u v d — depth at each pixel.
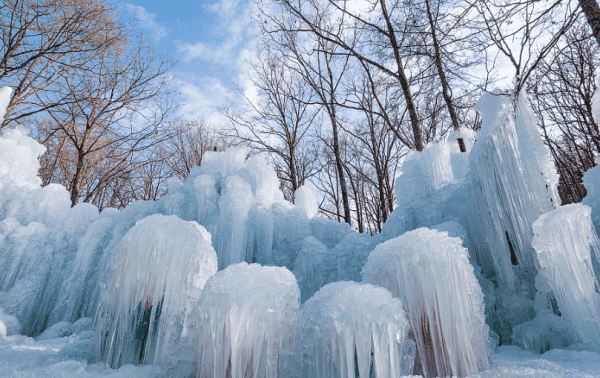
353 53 8.59
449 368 2.36
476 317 2.48
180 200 5.21
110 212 5.62
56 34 9.43
